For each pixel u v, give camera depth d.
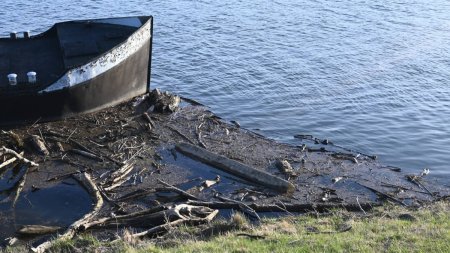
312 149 21.00
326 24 39.66
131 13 41.28
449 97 27.84
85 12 41.28
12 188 17.22
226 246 11.64
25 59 23.52
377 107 26.27
